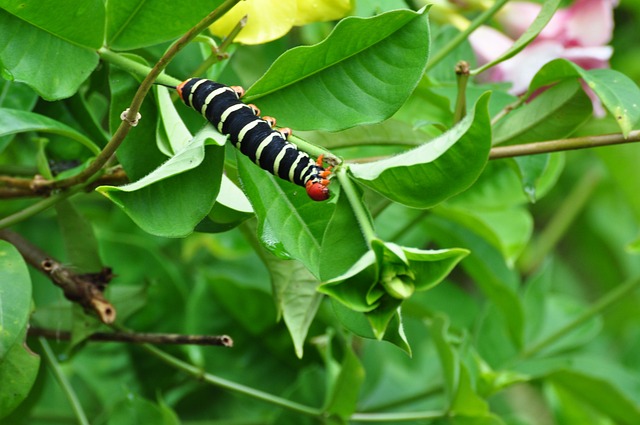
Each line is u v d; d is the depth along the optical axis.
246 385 1.50
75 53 1.18
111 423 1.35
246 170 1.13
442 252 1.07
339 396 1.38
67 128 1.21
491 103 1.35
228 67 1.34
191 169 1.11
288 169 1.11
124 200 1.09
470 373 1.40
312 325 1.48
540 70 1.25
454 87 1.36
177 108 1.25
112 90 1.19
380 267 1.08
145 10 1.18
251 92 1.15
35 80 1.18
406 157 1.11
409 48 1.14
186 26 1.19
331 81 1.15
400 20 1.14
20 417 1.36
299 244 1.13
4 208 1.51
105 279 1.29
